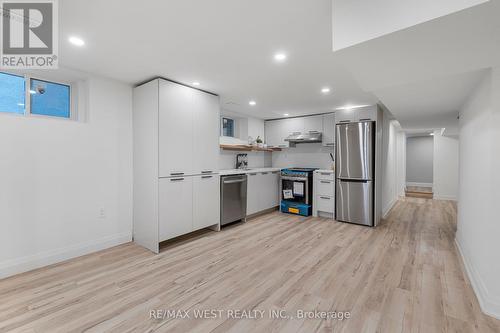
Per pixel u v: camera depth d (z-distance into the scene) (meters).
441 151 6.79
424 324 1.63
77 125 2.74
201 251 2.92
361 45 1.38
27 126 2.40
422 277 2.28
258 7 1.56
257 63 2.48
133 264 2.56
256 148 5.11
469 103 2.67
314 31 1.86
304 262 2.61
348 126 4.31
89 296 1.96
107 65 2.56
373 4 1.28
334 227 3.99
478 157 2.21
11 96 2.54
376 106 4.12
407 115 3.95
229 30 1.85
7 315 1.72
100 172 2.94
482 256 1.96
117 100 3.09
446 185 6.77
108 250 2.95
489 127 1.89
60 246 2.62
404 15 1.19
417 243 3.22
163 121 2.93
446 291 2.04
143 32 1.89
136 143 3.18
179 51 2.22
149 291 2.04
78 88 2.88
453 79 2.14
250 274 2.34
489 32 1.23
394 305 1.85
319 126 5.06
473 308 1.81
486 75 1.98
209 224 3.56
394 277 2.28
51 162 2.55
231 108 4.59
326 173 4.61
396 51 1.47
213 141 3.62
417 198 7.14
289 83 3.12
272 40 2.01
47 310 1.77
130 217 3.25
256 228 3.91
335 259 2.69
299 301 1.90
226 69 2.65
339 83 3.09
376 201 4.13
